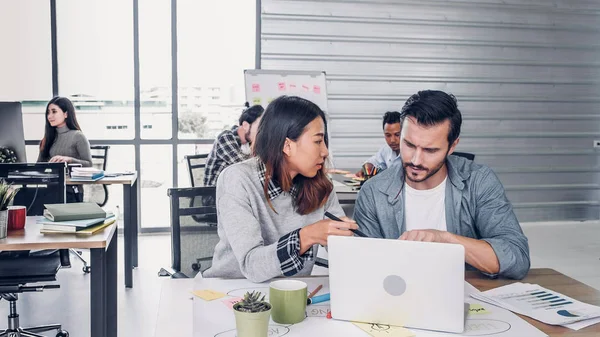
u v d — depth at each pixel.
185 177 5.80
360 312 1.37
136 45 5.58
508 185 6.26
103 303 2.29
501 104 6.16
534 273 1.87
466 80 6.07
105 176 4.10
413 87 5.99
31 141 5.52
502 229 1.95
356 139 5.93
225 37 5.72
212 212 2.41
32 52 5.44
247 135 3.98
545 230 5.98
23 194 2.99
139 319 3.30
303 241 1.59
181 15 5.63
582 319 1.42
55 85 5.50
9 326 2.82
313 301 1.53
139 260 4.65
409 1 5.87
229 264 1.80
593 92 6.32
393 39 5.89
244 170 1.81
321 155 1.77
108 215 2.65
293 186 1.84
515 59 6.13
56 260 2.76
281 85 5.35
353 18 5.80
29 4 5.39
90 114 5.61
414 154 1.91
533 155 6.27
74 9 5.48
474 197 2.01
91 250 2.26
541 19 6.12
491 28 6.04
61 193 3.02
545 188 6.32
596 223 6.34
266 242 1.83
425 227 2.05
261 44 5.73
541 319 1.42
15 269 2.61
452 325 1.31
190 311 1.50
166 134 5.74
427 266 1.30
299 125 1.72
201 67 5.72
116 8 5.53
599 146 6.38
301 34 5.76
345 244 1.36
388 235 2.08
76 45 5.52
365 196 2.12
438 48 5.98
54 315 3.31
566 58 6.22
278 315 1.37
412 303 1.33
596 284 4.12
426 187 2.04
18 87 5.45
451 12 5.96
